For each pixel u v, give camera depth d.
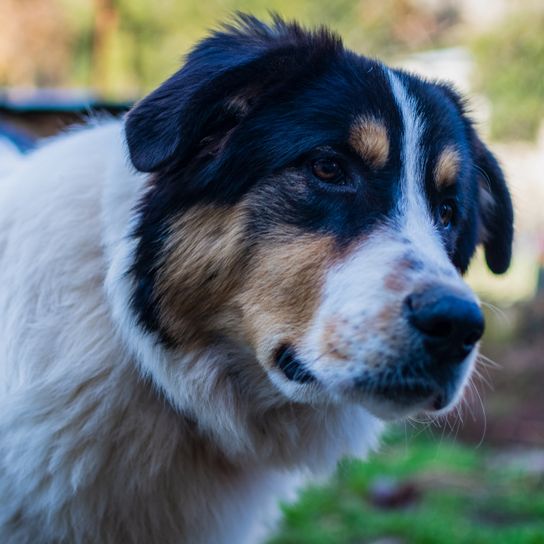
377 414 0.96
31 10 5.78
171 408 1.03
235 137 1.00
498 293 3.11
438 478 1.72
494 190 1.15
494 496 1.61
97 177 1.05
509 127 3.77
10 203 1.06
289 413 1.05
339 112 1.00
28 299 1.02
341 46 1.05
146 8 5.23
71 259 1.02
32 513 1.01
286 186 1.00
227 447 1.04
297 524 1.45
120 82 5.33
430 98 1.05
